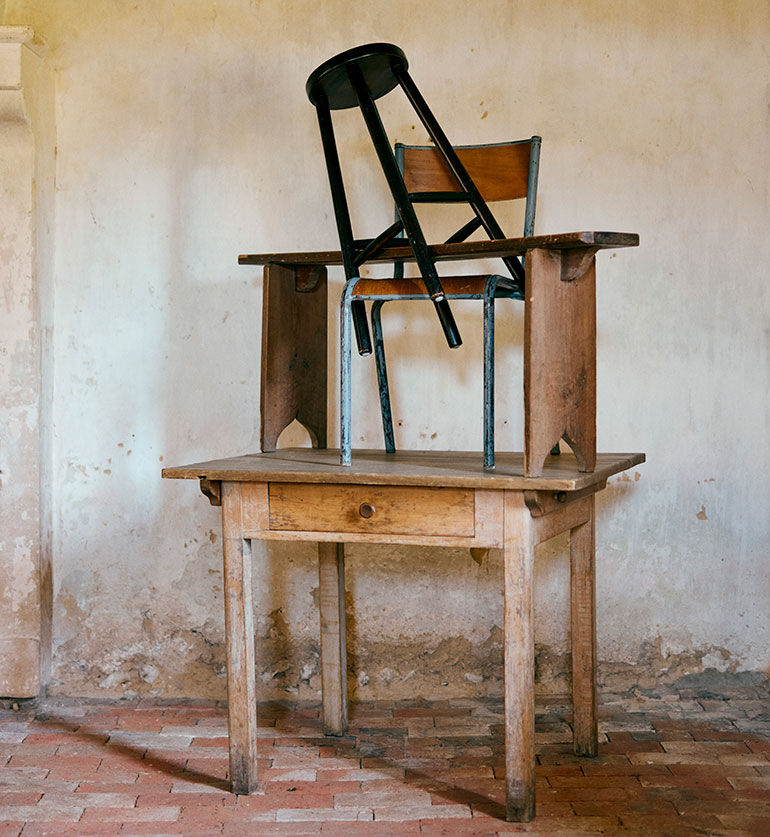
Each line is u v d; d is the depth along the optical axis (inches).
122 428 142.6
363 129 140.2
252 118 141.0
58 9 141.4
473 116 139.1
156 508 142.9
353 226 140.6
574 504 114.9
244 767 110.9
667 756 120.5
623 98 137.8
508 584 100.1
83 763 120.2
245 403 142.3
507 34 138.6
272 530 107.2
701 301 138.1
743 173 137.2
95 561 143.3
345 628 132.7
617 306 138.7
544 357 98.6
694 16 137.1
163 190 141.9
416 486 102.0
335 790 111.8
